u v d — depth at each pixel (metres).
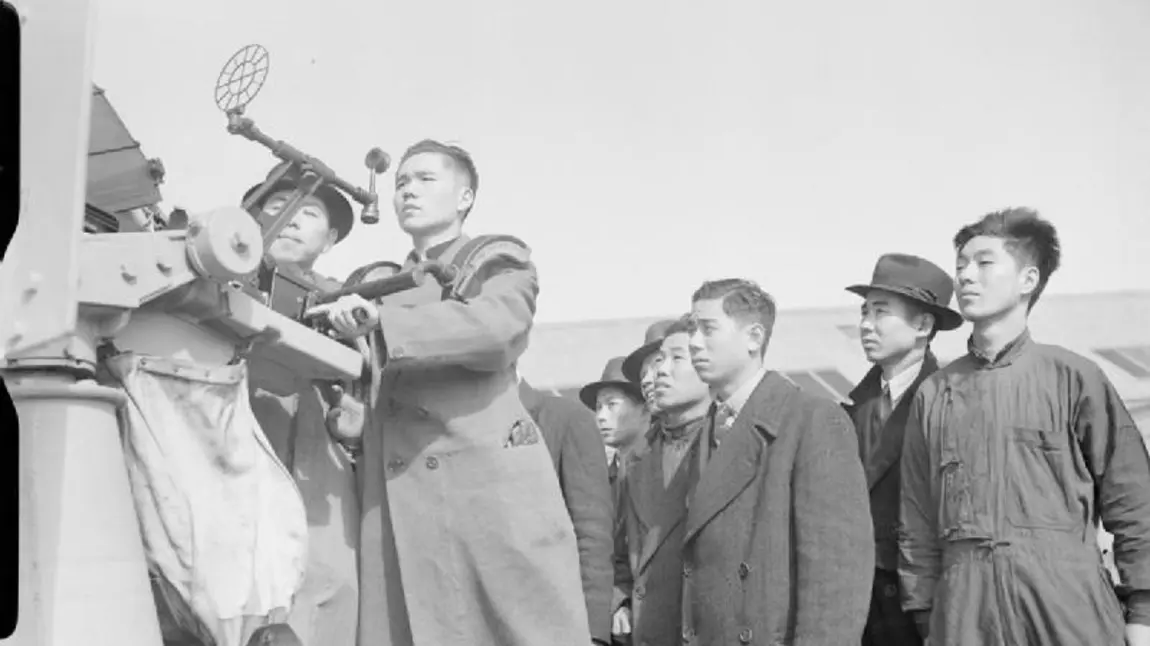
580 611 3.15
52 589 2.21
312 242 3.77
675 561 4.25
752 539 3.84
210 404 2.53
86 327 2.35
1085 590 3.89
